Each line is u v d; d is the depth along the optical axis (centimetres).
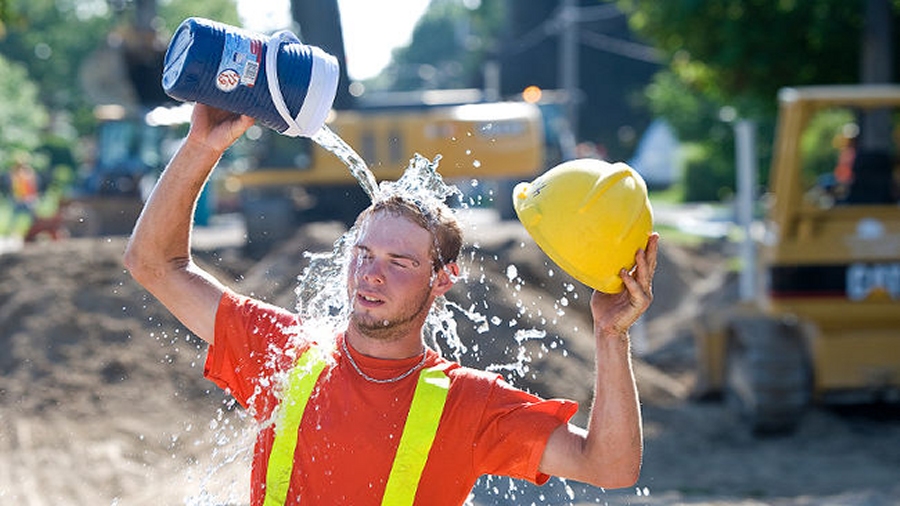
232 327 371
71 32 6481
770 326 1240
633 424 335
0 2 1386
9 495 929
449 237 353
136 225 378
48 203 4166
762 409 1191
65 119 5747
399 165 1997
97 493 941
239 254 1775
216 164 378
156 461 1039
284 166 2053
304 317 374
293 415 350
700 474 1045
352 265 352
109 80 2153
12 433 1098
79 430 1108
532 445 340
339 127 1981
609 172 343
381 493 341
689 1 2175
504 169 2059
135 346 1281
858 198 1250
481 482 895
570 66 4125
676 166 5944
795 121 1230
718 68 2258
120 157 2481
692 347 1781
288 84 356
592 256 337
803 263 1227
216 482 779
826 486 1002
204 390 1217
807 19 2127
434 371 350
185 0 4038
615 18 5859
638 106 5966
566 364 1332
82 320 1328
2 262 1474
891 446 1161
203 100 355
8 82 4269
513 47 5756
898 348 1191
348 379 349
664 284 2344
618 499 910
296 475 346
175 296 377
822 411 1267
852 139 1438
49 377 1223
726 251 2784
